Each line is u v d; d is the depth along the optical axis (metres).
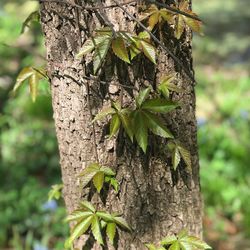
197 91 3.95
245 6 5.25
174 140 0.90
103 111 0.85
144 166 0.90
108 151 0.90
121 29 0.84
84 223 0.90
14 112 3.14
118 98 0.86
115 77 0.86
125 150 0.89
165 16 0.83
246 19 5.14
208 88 4.03
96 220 0.90
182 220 0.95
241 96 3.82
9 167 2.61
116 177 0.90
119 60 0.85
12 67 3.65
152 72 0.87
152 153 0.90
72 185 0.95
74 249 0.97
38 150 2.76
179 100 0.90
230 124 2.96
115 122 0.84
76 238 0.91
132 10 0.84
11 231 2.09
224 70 4.75
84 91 0.88
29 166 2.63
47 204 2.01
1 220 2.10
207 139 2.71
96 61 0.81
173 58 0.87
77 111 0.89
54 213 2.09
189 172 0.94
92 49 0.82
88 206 0.91
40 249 1.79
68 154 0.93
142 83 0.87
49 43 0.89
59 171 2.60
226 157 2.59
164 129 0.84
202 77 4.29
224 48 5.01
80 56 0.81
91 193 0.92
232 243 2.02
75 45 0.86
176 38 0.87
